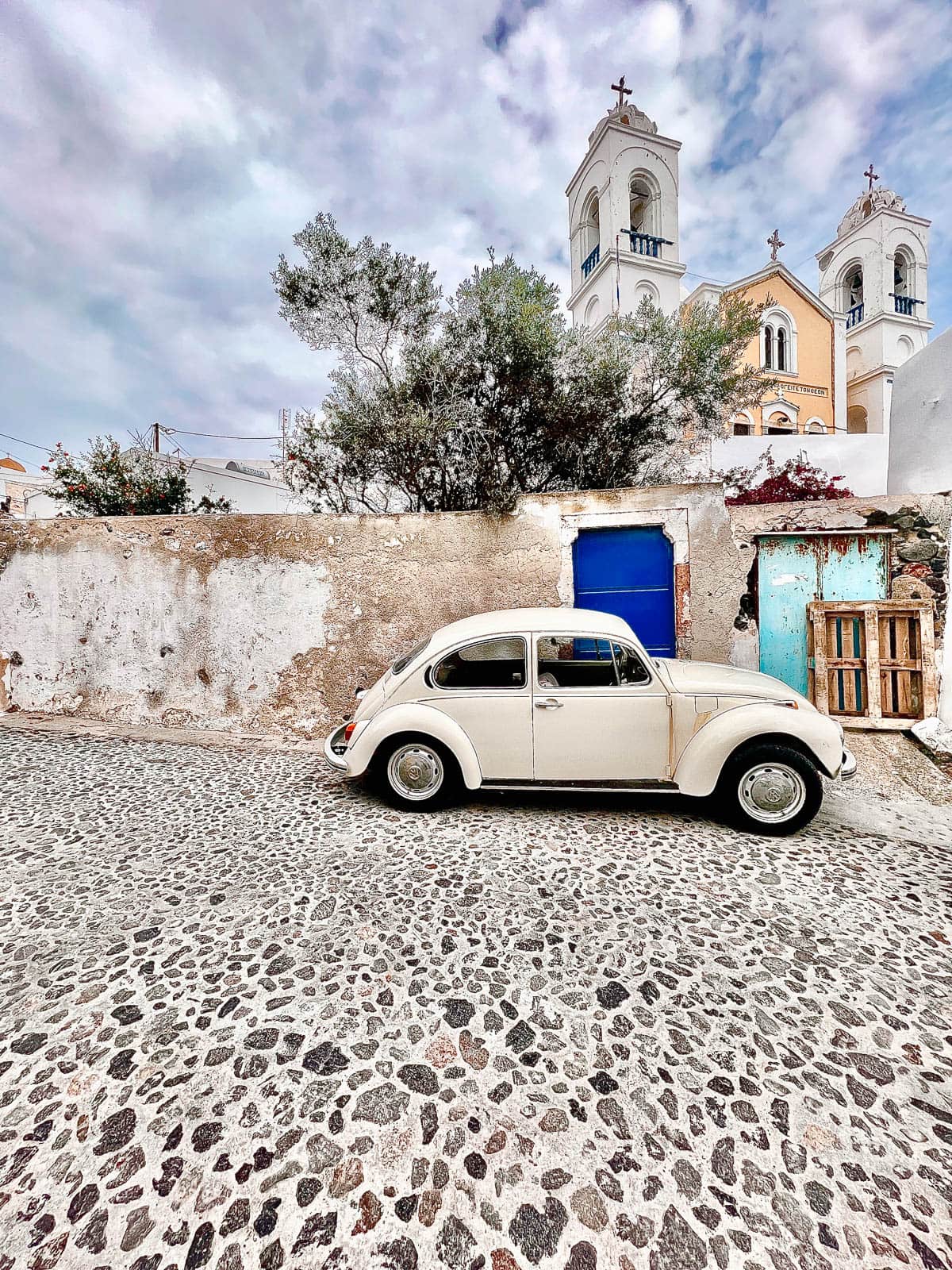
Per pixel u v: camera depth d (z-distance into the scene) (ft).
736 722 12.16
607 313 63.41
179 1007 7.60
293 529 21.70
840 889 10.44
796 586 19.84
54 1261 4.69
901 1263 4.66
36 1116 6.00
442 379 23.39
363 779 16.60
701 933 9.15
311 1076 6.50
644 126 64.85
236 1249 4.77
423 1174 5.40
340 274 23.12
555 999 7.73
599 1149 5.64
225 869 11.30
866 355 82.79
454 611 20.97
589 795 14.97
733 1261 4.66
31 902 10.16
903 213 81.30
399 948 8.84
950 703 18.12
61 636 23.49
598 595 20.57
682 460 30.07
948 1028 7.19
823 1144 5.68
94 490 35.60
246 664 22.17
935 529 18.70
